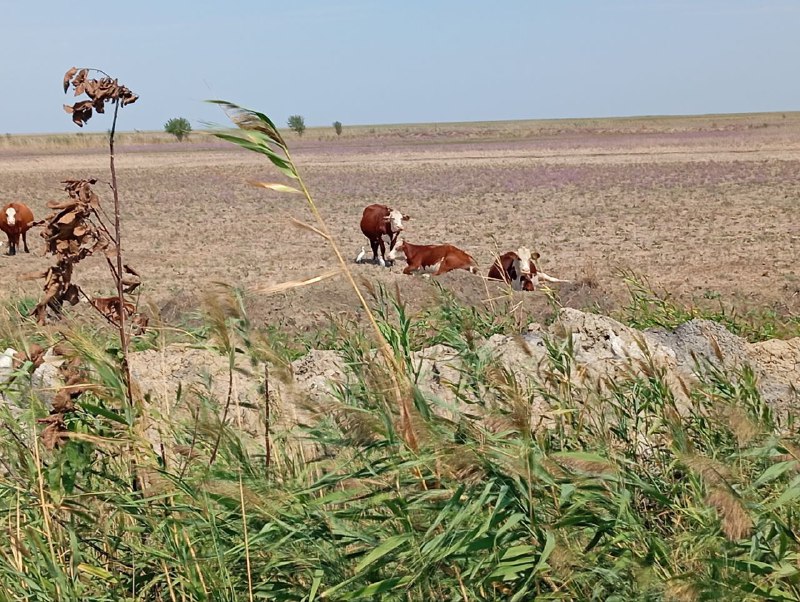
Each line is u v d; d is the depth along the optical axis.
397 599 2.80
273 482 3.30
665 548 2.89
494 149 85.06
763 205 29.67
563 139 105.81
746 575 2.67
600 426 4.16
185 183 48.22
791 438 3.93
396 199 37.75
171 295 15.28
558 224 26.98
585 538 3.06
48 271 3.54
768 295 15.20
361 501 3.19
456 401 4.01
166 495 3.12
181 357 6.11
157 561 3.26
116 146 110.12
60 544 3.30
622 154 68.06
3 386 3.99
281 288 3.12
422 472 3.05
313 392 4.84
